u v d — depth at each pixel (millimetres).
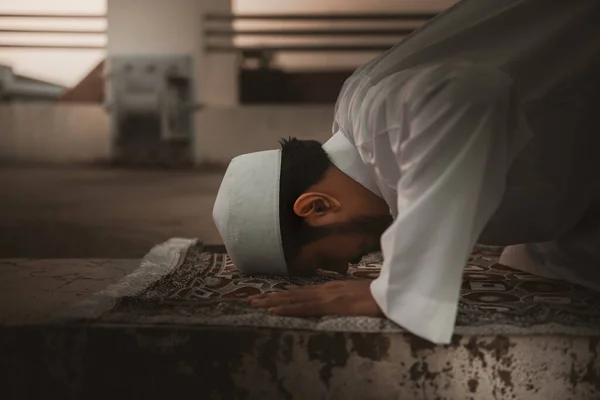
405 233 1051
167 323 1090
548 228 1334
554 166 1256
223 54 7242
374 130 1165
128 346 1080
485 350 1044
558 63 1219
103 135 7137
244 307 1175
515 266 1618
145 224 2996
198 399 1084
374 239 1287
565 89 1219
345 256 1303
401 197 1093
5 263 1784
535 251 1541
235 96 7375
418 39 1256
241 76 7430
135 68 6891
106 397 1094
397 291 1060
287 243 1286
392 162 1169
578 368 1052
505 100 1082
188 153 7062
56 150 7215
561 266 1449
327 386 1067
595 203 1344
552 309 1155
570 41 1229
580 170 1278
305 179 1256
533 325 1066
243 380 1076
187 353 1076
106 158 7152
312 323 1078
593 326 1062
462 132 1059
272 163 1300
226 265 1622
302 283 1403
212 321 1092
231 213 1303
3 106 7184
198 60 7109
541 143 1233
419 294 1043
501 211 1285
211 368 1077
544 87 1200
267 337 1063
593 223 1366
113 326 1081
